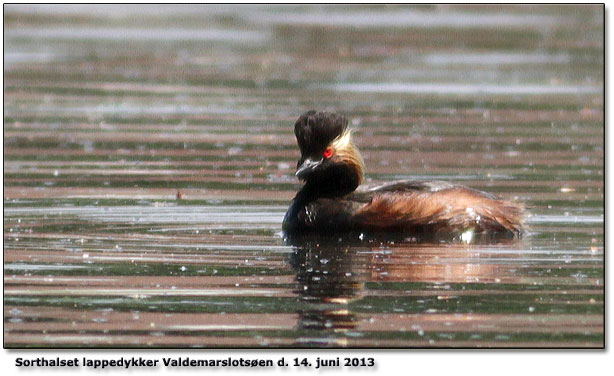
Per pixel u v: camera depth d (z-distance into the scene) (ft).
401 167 62.69
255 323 37.14
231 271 43.19
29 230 49.39
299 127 50.67
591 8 132.57
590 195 56.08
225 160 65.41
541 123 76.74
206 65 101.60
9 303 39.11
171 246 46.93
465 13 130.72
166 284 41.39
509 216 49.19
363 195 50.39
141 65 101.65
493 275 42.63
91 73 97.71
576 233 49.06
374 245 47.65
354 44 112.27
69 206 53.93
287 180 60.23
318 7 136.15
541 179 59.67
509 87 90.79
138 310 38.47
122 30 121.29
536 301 39.45
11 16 128.16
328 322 37.42
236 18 129.39
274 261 44.70
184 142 70.69
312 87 90.94
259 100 85.66
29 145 69.41
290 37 116.88
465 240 48.55
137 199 55.62
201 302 39.29
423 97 86.79
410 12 132.36
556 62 102.53
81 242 47.39
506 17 128.47
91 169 62.69
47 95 87.71
